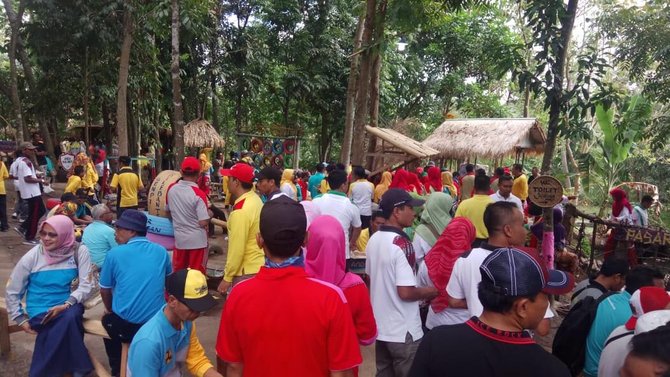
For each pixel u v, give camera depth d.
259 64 20.16
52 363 3.78
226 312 2.05
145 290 3.61
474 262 3.02
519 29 21.42
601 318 3.06
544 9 5.76
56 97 15.40
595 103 5.93
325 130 23.31
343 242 2.99
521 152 16.34
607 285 3.87
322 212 4.94
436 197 4.28
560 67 5.91
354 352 2.01
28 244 8.95
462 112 24.27
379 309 3.40
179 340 2.85
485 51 6.57
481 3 10.58
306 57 21.05
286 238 1.98
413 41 19.12
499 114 23.42
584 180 10.87
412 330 3.37
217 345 2.10
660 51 10.98
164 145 21.81
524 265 1.71
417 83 22.41
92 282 4.03
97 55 15.63
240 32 19.75
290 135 21.06
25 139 16.62
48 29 14.34
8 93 15.92
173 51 9.38
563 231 7.38
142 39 15.25
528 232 7.78
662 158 17.33
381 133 11.62
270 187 5.09
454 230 3.49
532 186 5.82
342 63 21.80
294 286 1.98
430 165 14.12
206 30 16.88
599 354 3.04
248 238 4.20
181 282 2.70
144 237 3.89
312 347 1.94
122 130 13.56
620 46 12.30
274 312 1.94
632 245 7.96
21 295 3.85
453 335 1.77
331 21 21.16
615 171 11.76
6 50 15.55
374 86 13.21
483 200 4.87
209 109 23.20
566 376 1.66
